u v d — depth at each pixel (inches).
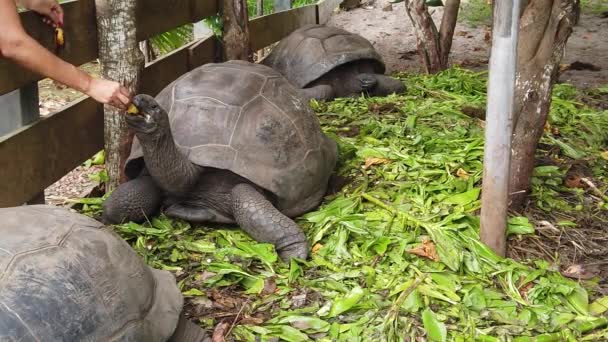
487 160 107.7
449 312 98.0
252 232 113.4
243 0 193.6
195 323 96.5
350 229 115.4
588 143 161.2
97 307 74.2
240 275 105.5
